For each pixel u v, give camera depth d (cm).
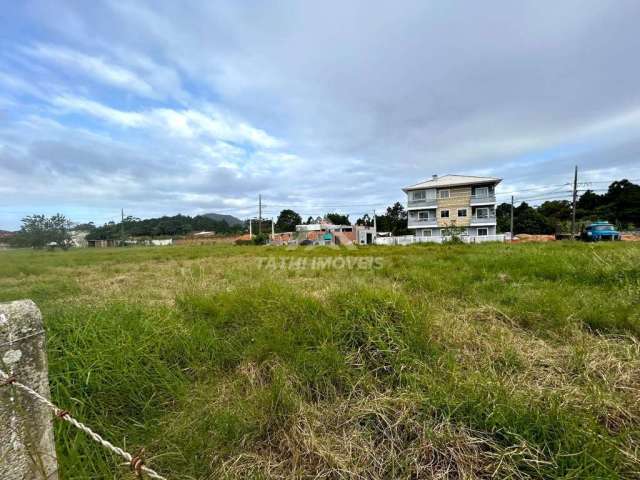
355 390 176
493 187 2742
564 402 151
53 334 188
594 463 116
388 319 228
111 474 121
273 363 202
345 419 157
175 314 269
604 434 132
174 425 151
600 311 260
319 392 177
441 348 215
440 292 377
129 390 166
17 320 81
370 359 200
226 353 217
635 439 133
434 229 2973
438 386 165
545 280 408
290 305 269
